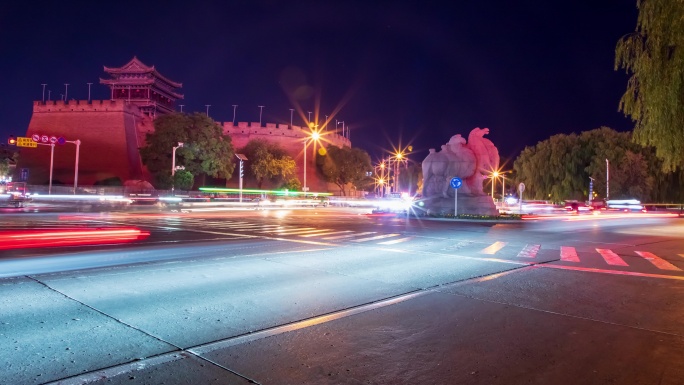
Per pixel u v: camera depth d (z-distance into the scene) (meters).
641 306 7.88
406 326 6.46
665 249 16.09
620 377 4.88
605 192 60.72
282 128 92.06
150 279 8.98
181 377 4.58
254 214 35.69
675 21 15.55
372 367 5.00
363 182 95.81
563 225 28.72
